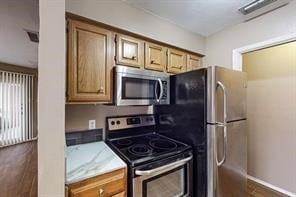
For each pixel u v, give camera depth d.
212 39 2.51
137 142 1.85
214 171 1.58
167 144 1.78
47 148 0.69
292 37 1.74
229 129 1.72
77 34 1.42
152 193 1.40
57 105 0.71
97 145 1.74
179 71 2.24
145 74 1.76
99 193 1.15
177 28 2.22
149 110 2.24
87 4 1.51
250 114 2.77
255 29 2.04
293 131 2.28
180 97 1.88
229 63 2.29
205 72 1.63
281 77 2.41
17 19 0.67
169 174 1.52
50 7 0.70
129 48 1.76
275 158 2.46
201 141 1.65
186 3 1.77
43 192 0.68
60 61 0.71
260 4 1.78
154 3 1.77
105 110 1.90
